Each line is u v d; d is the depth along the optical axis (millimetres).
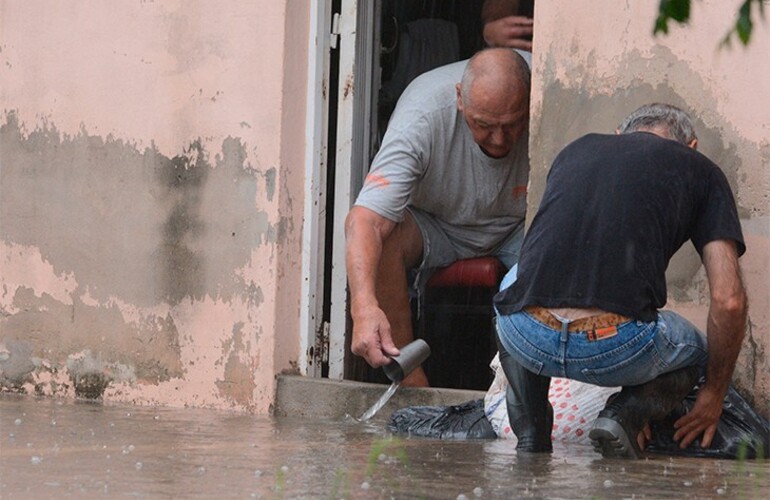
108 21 16172
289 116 14789
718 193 10242
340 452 10578
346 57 15109
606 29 12359
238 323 14914
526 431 10805
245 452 10516
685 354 10312
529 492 8414
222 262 15070
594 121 12422
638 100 12172
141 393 15750
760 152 11531
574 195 10266
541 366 10398
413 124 14180
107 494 7984
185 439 11578
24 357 16938
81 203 16391
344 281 14977
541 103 12789
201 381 15203
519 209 14922
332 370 15000
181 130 15469
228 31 15102
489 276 15000
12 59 17125
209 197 15203
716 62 11750
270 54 14758
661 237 10062
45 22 16812
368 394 13773
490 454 10586
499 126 13891
